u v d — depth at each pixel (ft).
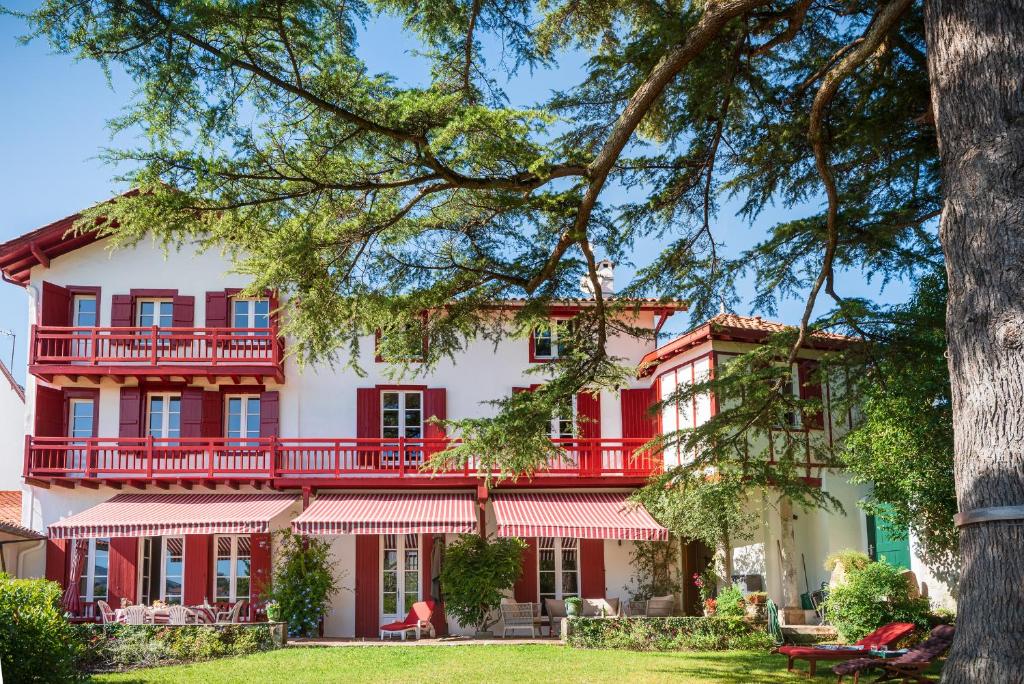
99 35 30.99
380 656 62.54
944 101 28.89
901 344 44.86
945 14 29.04
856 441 65.36
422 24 38.24
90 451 86.69
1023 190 26.71
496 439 43.55
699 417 83.20
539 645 69.77
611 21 44.06
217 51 31.50
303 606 82.84
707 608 75.15
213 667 57.82
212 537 88.53
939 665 54.54
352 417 92.68
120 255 92.89
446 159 35.86
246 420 93.04
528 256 42.60
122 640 62.13
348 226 38.40
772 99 42.27
